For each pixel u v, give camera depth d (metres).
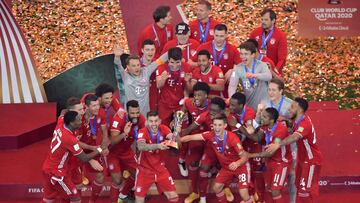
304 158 25.42
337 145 29.56
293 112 24.88
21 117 30.95
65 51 34.50
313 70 34.25
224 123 24.34
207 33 29.64
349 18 35.03
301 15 35.00
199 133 26.27
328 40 35.44
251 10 36.28
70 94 32.28
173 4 35.94
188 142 26.48
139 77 26.67
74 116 23.97
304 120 24.75
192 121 26.59
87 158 24.42
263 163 25.73
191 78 27.20
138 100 26.77
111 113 28.64
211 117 24.98
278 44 29.39
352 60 34.72
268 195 26.20
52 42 34.84
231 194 26.61
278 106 25.66
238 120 25.50
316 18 34.97
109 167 25.83
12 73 32.22
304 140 25.06
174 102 27.67
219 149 24.84
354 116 31.58
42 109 31.66
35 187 27.02
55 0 36.50
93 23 35.62
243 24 35.66
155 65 26.88
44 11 36.09
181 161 27.31
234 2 36.59
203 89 25.52
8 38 31.97
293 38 35.41
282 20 36.06
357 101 32.81
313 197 25.58
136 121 25.25
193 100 26.20
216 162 26.16
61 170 24.52
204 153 25.91
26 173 27.72
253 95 26.75
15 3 36.28
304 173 25.50
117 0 36.34
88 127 25.62
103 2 36.38
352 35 35.16
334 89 33.41
